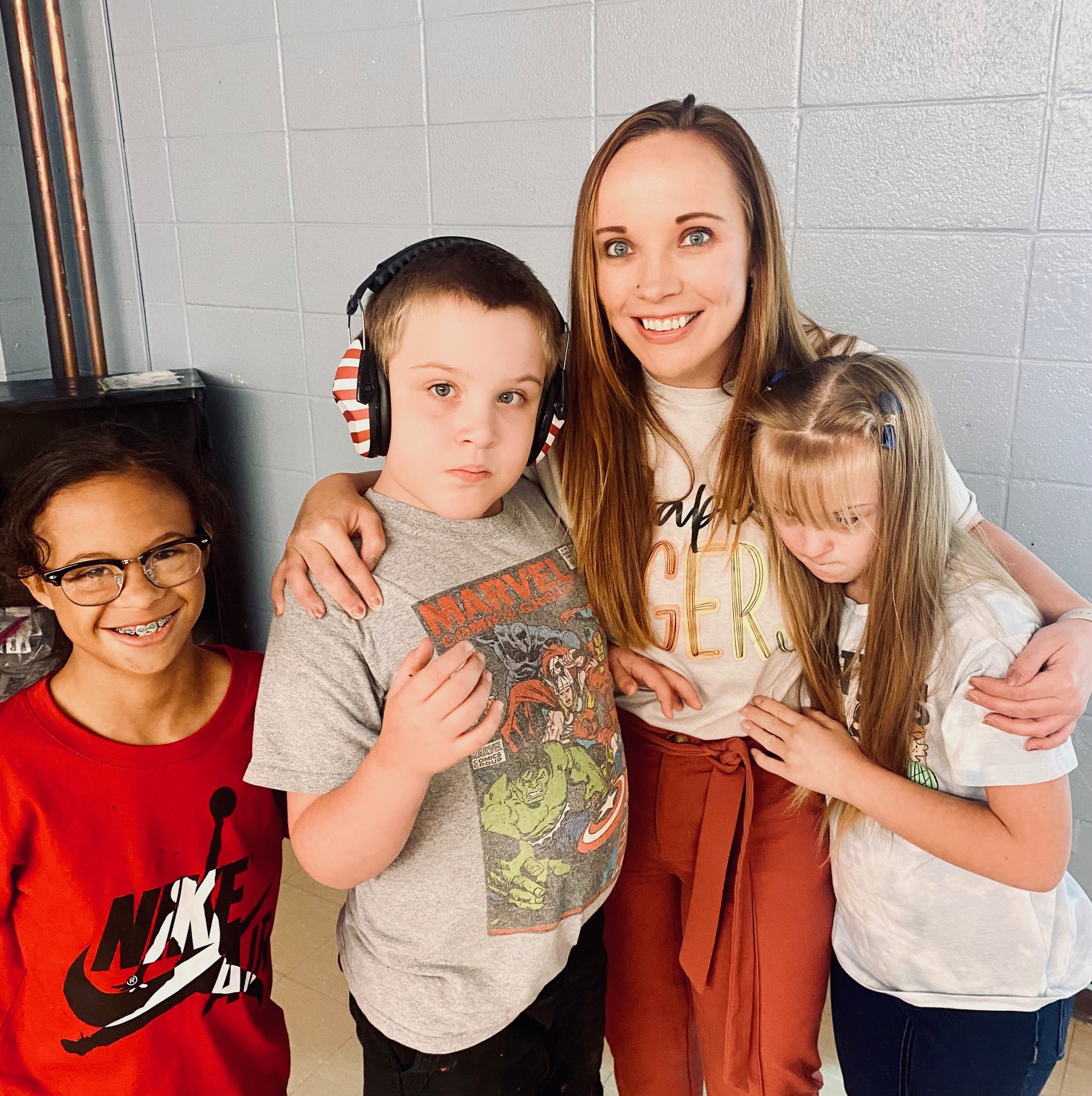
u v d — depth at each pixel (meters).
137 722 0.89
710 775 1.07
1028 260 1.38
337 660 0.80
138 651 0.85
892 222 1.45
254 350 2.18
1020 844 0.86
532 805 0.87
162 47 2.05
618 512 1.02
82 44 2.15
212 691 0.95
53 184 2.17
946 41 1.35
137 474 0.86
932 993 0.98
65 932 0.86
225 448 2.30
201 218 2.14
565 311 1.74
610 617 1.02
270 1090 1.01
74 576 0.83
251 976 0.97
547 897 0.88
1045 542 1.47
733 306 0.95
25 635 1.58
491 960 0.88
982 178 1.38
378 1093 0.93
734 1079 1.08
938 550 0.90
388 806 0.74
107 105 2.17
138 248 2.26
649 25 1.53
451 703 0.69
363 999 0.91
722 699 1.07
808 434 0.87
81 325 2.37
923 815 0.90
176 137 2.11
